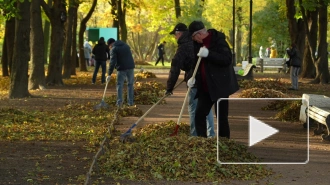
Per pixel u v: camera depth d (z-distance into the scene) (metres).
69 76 32.22
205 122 9.62
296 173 8.48
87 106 17.09
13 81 20.59
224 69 9.21
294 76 24.80
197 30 9.26
